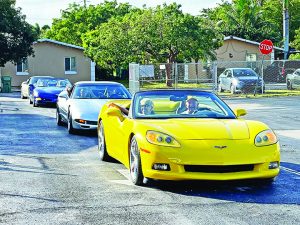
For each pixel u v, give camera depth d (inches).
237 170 257.1
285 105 827.4
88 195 255.8
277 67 1485.0
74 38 2236.7
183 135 262.8
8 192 262.1
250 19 2060.8
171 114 306.3
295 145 429.1
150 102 311.1
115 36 1318.9
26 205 236.2
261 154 259.1
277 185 278.2
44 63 1713.8
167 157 255.4
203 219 212.5
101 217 216.4
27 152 397.4
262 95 1043.3
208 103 316.5
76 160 362.0
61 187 273.9
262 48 1036.5
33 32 1557.6
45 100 873.5
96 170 323.9
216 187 273.0
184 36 1277.1
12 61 1576.0
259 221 209.5
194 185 277.7
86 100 534.0
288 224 205.5
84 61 1743.4
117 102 378.3
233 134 265.9
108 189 269.1
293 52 1872.5
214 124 278.8
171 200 245.4
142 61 1337.4
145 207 232.4
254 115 679.7
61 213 222.8
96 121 499.2
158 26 1290.6
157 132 265.7
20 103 993.5
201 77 1649.9
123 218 214.7
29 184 281.1
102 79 1951.3
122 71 1982.0
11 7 1519.4
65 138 483.2
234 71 1146.7
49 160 361.1
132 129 284.5
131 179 287.7
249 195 255.1
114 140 326.3
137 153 273.9
